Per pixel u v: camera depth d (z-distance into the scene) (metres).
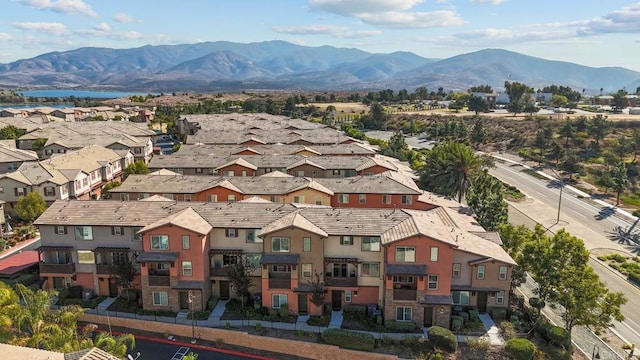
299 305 50.44
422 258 47.09
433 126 167.38
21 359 28.14
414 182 81.00
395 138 129.88
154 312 50.47
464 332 46.84
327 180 75.62
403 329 47.34
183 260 50.12
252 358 44.44
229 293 53.31
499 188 77.00
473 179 78.12
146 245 50.12
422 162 105.38
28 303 37.25
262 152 100.81
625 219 85.25
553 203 94.44
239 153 100.31
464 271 49.62
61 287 54.81
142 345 45.84
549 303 53.88
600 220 84.81
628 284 59.88
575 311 44.22
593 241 74.69
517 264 50.62
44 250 53.16
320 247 49.22
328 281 50.16
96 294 54.59
